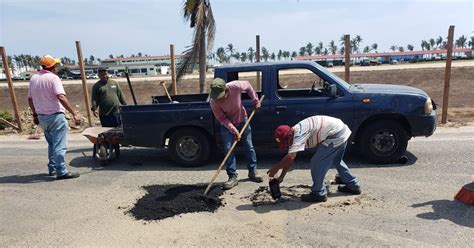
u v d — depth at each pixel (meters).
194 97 8.23
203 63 11.34
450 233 3.95
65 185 6.21
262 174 6.38
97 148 7.36
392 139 6.44
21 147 9.70
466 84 28.45
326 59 90.19
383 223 4.25
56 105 6.29
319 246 3.83
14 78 75.06
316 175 4.86
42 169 7.34
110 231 4.39
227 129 5.75
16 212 5.09
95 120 13.75
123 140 7.13
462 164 6.33
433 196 4.97
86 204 5.29
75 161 7.90
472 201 4.61
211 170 6.81
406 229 4.08
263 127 6.70
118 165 7.41
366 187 5.44
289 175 6.21
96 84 8.15
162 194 5.50
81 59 11.55
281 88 7.45
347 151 7.42
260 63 6.78
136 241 4.12
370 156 6.53
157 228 4.41
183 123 6.80
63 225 4.61
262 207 4.91
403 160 6.53
